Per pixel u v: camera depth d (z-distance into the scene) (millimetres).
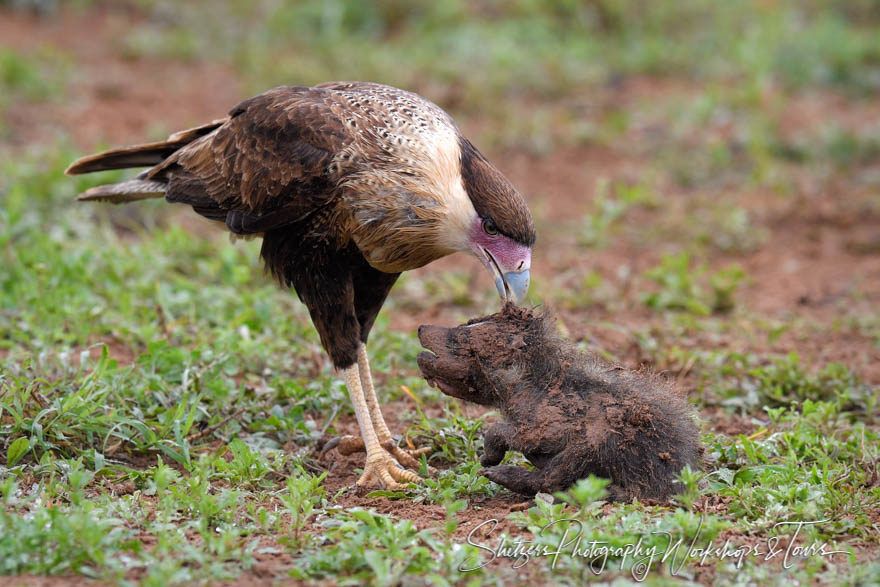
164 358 10555
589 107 24547
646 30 29125
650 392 8445
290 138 9383
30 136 20250
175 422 9250
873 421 10820
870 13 31125
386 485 8984
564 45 27812
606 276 16047
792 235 18688
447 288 14789
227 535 7184
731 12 29797
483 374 8578
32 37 26562
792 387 11594
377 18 28922
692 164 21422
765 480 8438
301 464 9328
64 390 9734
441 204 9102
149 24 28578
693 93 25500
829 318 14844
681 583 6801
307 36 27828
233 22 28625
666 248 17641
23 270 13234
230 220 9945
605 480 7535
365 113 9375
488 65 26078
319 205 9297
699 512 7922
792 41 27891
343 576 6957
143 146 10781
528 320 8703
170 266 14172
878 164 21953
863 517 7996
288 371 11398
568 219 18844
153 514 7809
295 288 9758
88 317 11984
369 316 10008
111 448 9148
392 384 11328
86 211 16250
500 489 8719
